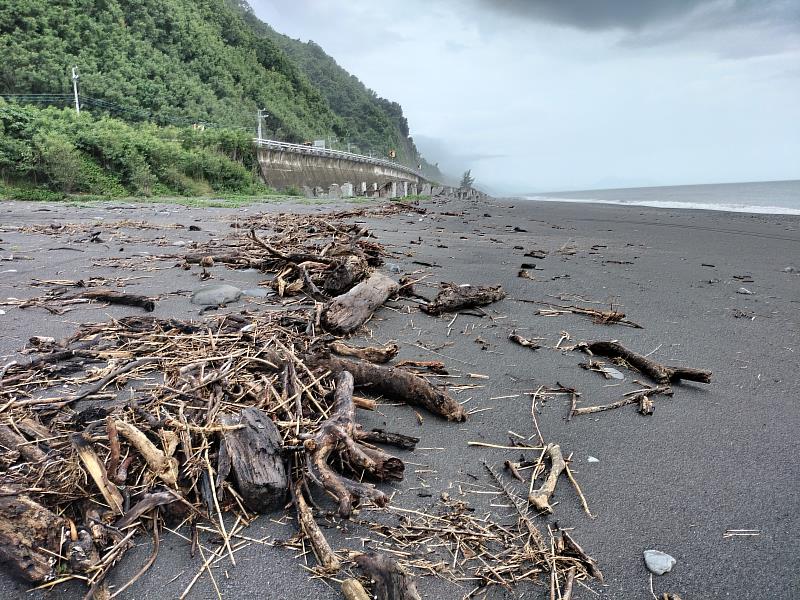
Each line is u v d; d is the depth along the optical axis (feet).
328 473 7.00
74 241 26.50
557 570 6.20
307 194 109.40
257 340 11.64
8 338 12.38
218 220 38.04
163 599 5.62
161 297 16.17
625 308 17.49
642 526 7.02
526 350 13.41
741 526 7.02
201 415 8.32
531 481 7.93
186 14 273.13
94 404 8.93
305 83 390.63
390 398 10.31
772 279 22.59
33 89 152.05
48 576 5.68
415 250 27.37
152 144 82.99
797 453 8.82
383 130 517.55
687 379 11.57
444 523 6.97
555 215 59.41
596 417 10.02
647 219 53.98
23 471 7.00
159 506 6.75
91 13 199.31
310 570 6.07
